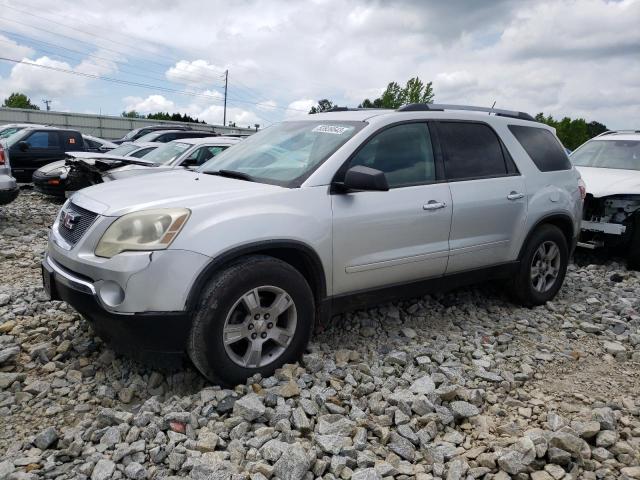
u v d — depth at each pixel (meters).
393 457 2.82
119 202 3.45
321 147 4.07
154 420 3.03
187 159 9.81
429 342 4.30
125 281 3.13
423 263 4.29
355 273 3.93
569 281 6.37
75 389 3.49
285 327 3.61
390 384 3.54
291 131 4.55
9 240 7.64
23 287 5.24
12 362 3.76
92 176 8.38
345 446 2.82
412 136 4.38
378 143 4.14
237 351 3.53
